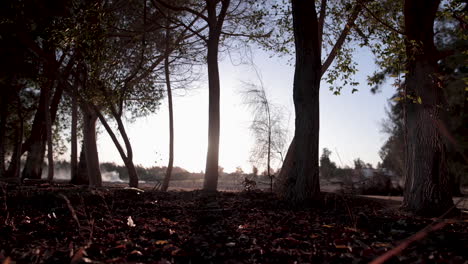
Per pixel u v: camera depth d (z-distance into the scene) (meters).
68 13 14.12
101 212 7.27
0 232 5.16
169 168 15.90
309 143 8.97
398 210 9.10
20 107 21.73
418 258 3.92
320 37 14.32
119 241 4.68
